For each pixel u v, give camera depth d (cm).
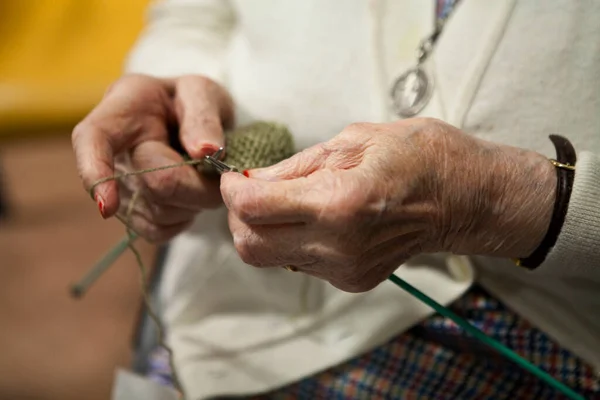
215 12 59
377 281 38
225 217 52
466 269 45
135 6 79
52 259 99
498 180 37
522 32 41
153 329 57
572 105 41
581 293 43
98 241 102
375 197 34
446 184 36
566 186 38
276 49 51
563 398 46
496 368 46
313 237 35
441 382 48
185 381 51
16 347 88
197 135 42
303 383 50
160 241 46
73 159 117
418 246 38
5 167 115
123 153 44
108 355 87
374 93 46
